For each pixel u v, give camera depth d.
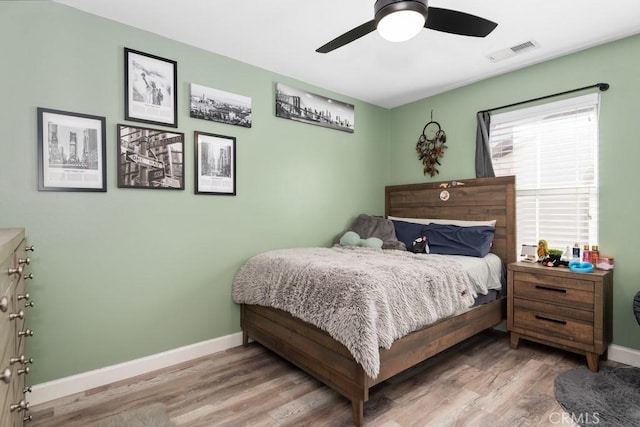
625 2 2.01
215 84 2.66
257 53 2.69
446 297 2.21
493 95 3.19
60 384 2.01
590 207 2.65
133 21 2.23
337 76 3.14
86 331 2.11
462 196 3.36
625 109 2.45
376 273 1.96
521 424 1.72
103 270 2.17
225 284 2.73
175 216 2.47
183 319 2.51
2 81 1.86
